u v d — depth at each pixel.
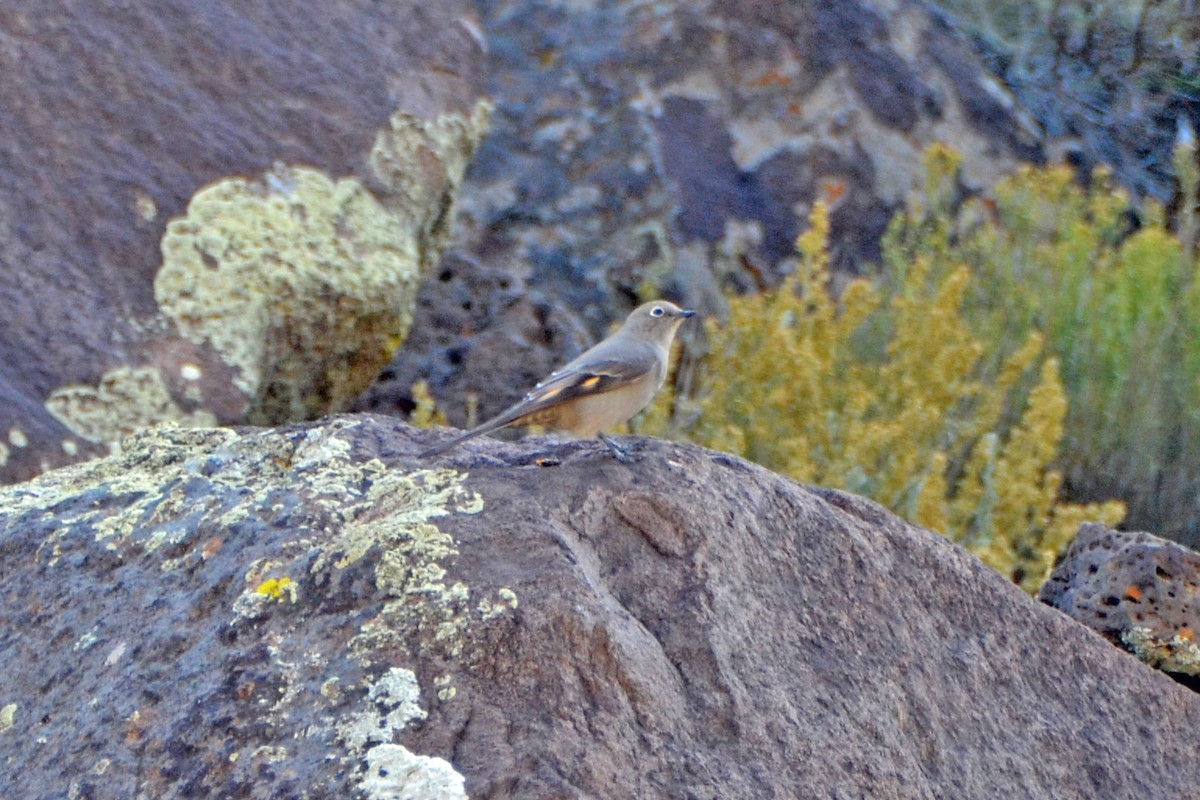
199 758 5.50
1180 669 8.83
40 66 11.89
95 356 10.81
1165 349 14.84
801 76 18.09
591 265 16.52
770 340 13.47
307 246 12.03
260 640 5.82
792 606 6.73
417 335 15.22
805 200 17.42
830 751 6.17
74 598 6.41
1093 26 21.33
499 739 5.44
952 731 6.83
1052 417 12.71
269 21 13.03
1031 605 7.58
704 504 6.71
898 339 14.02
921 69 18.69
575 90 17.77
